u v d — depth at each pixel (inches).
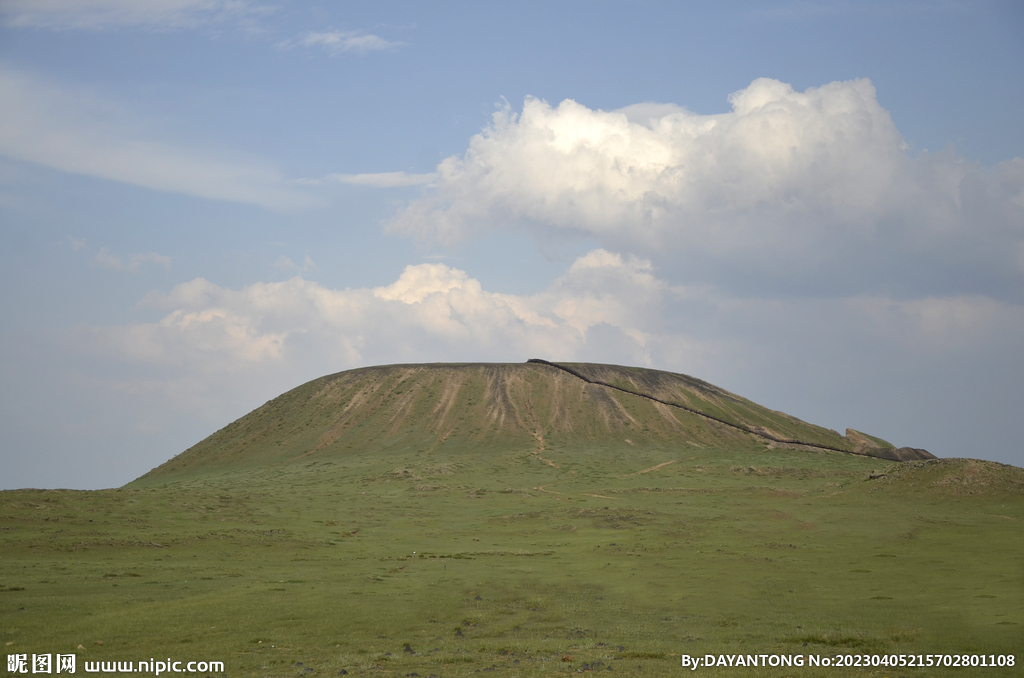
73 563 1873.8
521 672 956.6
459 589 1640.0
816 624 1237.1
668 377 7086.6
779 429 6043.3
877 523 2576.3
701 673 937.5
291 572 1854.1
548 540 2568.9
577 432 5679.1
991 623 1186.0
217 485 4608.8
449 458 4916.3
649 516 2906.0
